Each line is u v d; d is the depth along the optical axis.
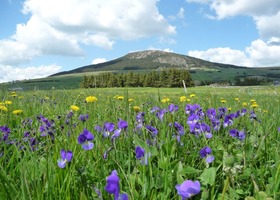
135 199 2.86
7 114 6.59
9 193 2.87
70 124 4.94
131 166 3.68
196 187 2.17
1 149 4.21
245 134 4.40
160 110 5.99
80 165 3.58
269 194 3.04
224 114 5.61
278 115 6.37
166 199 2.93
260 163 3.90
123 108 6.59
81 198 2.56
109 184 2.08
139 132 4.59
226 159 3.05
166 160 3.42
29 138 4.52
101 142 3.89
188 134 4.78
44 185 2.92
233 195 3.00
